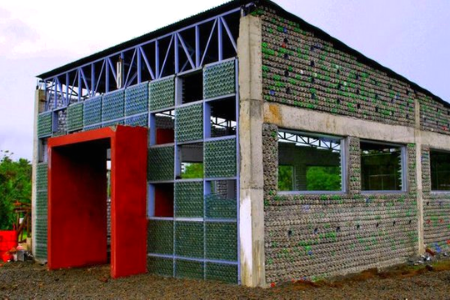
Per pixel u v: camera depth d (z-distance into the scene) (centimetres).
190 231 1060
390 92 1380
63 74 1516
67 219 1295
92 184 1354
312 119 1105
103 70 1445
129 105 1243
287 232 1020
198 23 1103
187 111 1087
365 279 1127
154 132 1188
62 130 1505
